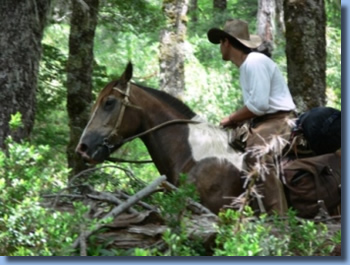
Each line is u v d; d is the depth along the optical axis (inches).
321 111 396.2
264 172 372.2
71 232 280.8
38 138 653.3
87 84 632.4
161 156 412.5
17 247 270.5
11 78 448.1
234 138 406.0
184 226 282.0
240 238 262.1
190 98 1053.2
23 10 453.4
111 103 415.8
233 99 1068.5
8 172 286.2
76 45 632.4
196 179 398.9
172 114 418.0
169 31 944.3
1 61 449.1
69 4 663.1
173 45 945.5
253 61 398.6
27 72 453.1
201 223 304.2
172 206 287.3
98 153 413.1
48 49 670.5
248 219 277.4
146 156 760.3
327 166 392.2
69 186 335.9
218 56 1138.7
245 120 405.4
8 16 452.1
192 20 1241.4
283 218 305.4
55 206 328.8
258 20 1181.1
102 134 413.7
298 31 537.6
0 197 280.4
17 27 452.1
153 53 1104.2
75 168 604.4
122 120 414.9
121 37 1084.5
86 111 629.3
